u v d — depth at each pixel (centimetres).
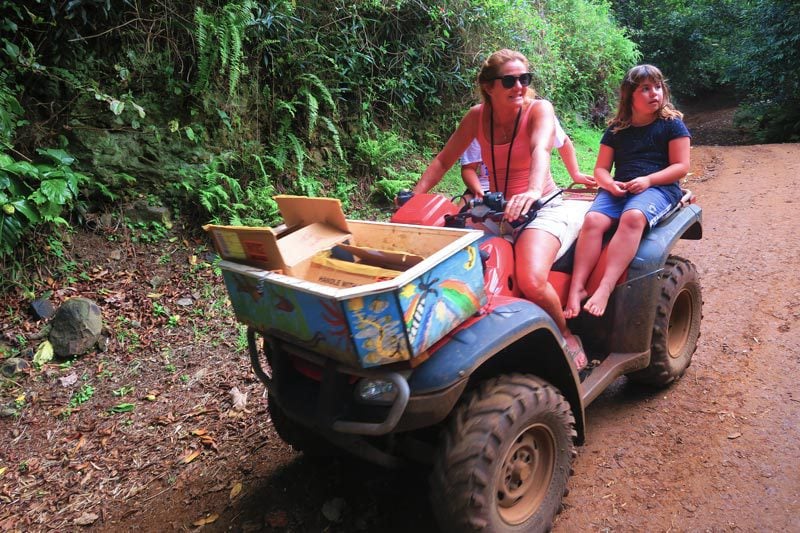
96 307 450
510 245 271
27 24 487
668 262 333
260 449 329
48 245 485
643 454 287
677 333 347
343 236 249
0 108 445
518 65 277
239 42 540
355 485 290
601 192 334
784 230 572
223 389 392
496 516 212
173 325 466
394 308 187
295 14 652
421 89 802
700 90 2492
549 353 244
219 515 281
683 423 307
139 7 536
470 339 208
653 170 331
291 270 226
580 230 317
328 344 202
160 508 293
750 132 1739
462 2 828
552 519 240
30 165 455
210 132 586
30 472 330
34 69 477
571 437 246
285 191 638
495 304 229
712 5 2197
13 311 453
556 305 271
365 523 263
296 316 209
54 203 465
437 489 208
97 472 325
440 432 218
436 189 749
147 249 530
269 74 632
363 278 215
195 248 548
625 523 246
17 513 300
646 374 325
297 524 268
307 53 644
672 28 2222
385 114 775
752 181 810
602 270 306
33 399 392
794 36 1417
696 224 364
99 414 377
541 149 272
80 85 506
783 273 470
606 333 312
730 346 377
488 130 301
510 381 224
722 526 237
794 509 239
